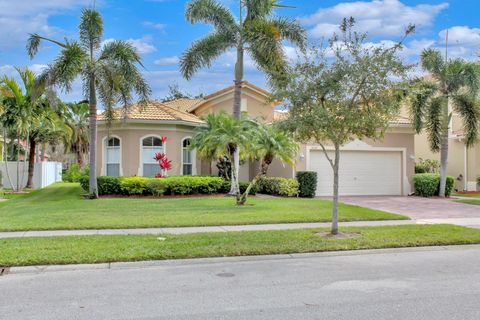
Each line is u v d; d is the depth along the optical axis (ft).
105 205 57.16
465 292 22.43
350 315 18.95
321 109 35.76
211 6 70.28
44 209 53.72
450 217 52.06
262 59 69.51
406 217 49.83
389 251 33.40
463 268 27.99
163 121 76.95
